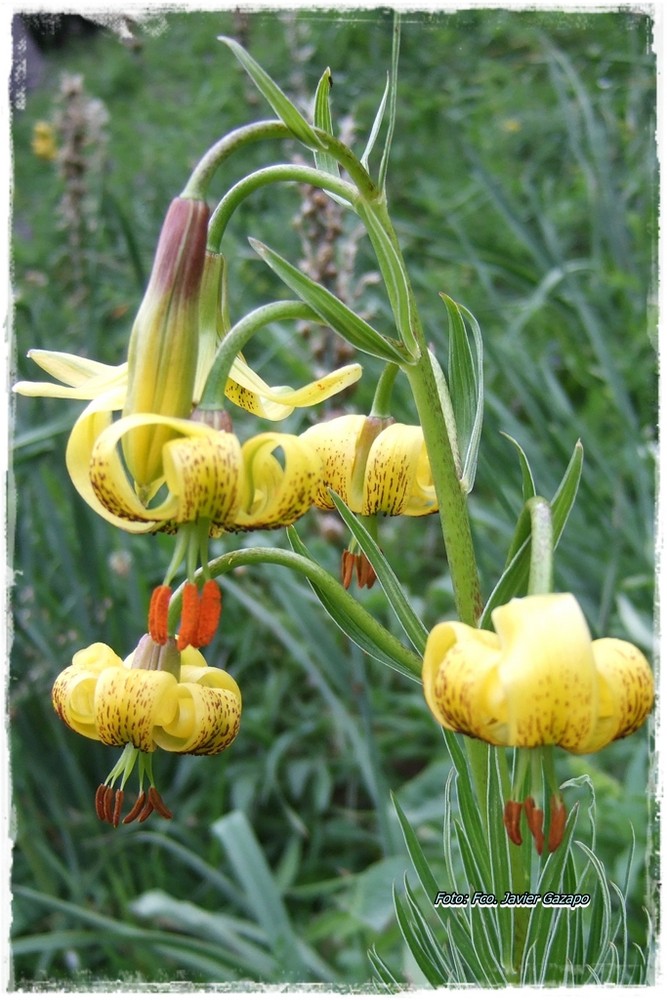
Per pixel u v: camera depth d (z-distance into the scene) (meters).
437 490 0.34
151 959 0.56
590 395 0.76
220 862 0.62
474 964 0.36
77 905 0.58
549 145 0.98
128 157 1.09
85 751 0.65
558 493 0.34
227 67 1.11
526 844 0.36
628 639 0.61
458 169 0.97
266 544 0.68
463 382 0.36
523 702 0.28
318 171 0.33
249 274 0.83
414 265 0.84
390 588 0.34
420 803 0.58
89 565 0.63
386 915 0.51
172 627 0.33
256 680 0.72
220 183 0.93
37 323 0.74
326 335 0.61
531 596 0.29
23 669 0.64
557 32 0.99
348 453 0.35
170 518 0.32
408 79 1.04
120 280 0.89
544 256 0.76
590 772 0.51
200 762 0.66
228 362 0.32
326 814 0.66
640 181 0.79
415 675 0.34
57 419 0.67
